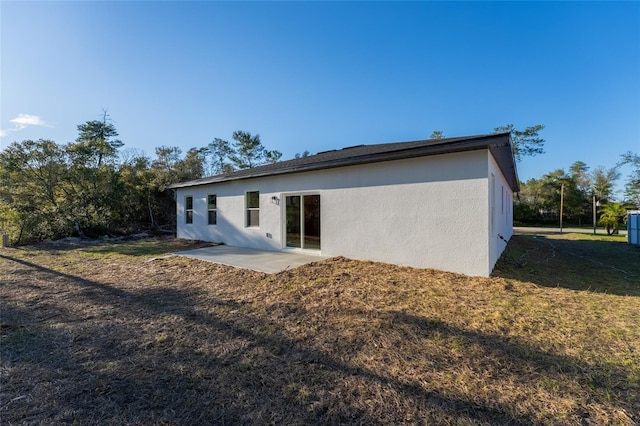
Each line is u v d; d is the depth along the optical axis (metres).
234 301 4.82
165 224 19.14
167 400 2.32
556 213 31.05
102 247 11.45
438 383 2.49
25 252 10.35
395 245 6.93
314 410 2.18
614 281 6.04
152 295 5.24
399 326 3.68
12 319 4.12
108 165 16.81
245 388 2.47
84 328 3.80
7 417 2.12
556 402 2.22
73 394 2.41
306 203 9.30
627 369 2.66
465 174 5.97
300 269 6.66
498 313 4.02
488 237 5.75
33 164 14.27
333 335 3.49
